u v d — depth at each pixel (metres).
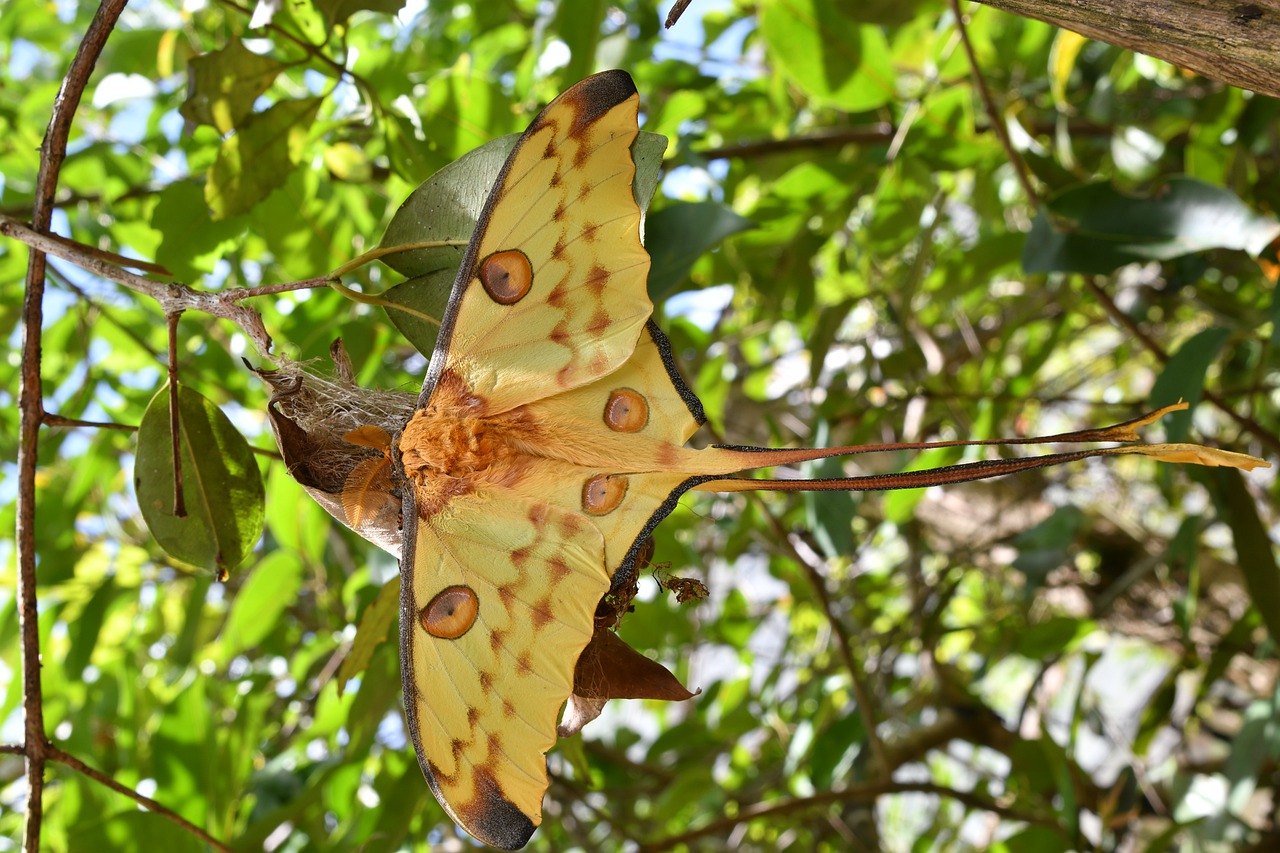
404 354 1.00
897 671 1.46
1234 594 1.24
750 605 1.36
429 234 0.49
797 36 0.76
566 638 0.44
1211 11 0.40
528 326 0.44
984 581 1.44
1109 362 1.49
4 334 0.91
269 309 0.82
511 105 0.64
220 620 1.17
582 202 0.44
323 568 0.94
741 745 1.29
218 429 0.53
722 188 1.01
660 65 0.96
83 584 1.05
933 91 0.82
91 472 0.95
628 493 0.44
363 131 0.69
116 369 0.94
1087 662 0.96
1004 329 1.07
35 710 0.51
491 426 0.45
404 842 0.80
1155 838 0.90
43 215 0.50
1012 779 0.97
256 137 0.59
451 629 0.45
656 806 1.21
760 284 0.98
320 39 0.61
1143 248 0.66
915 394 1.00
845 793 0.89
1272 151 0.94
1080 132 0.94
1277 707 0.85
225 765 0.78
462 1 0.99
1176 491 1.30
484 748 0.44
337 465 0.48
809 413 1.10
